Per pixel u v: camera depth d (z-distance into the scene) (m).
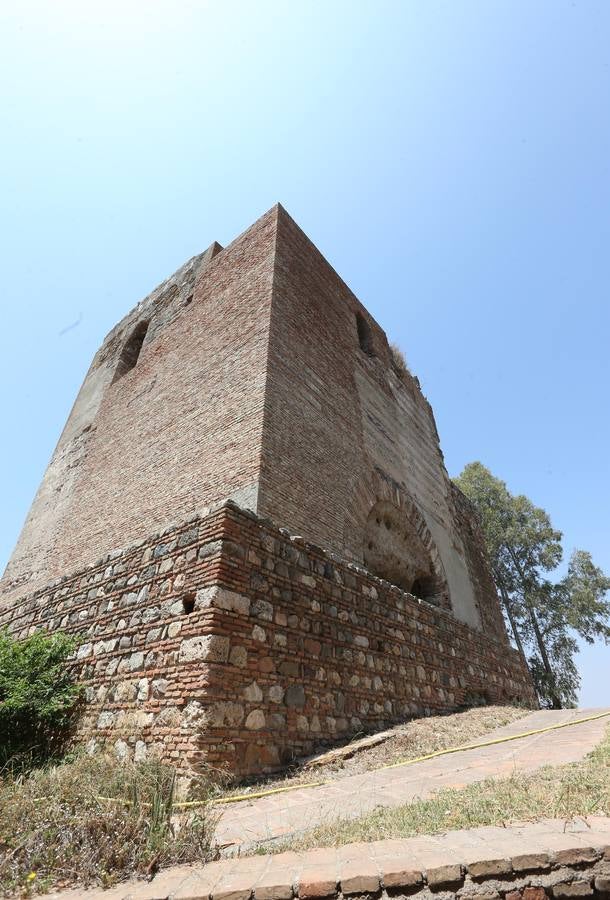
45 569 12.82
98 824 2.91
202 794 4.34
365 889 2.03
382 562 11.66
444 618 10.60
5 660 6.64
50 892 2.43
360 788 4.25
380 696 7.31
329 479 10.09
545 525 29.69
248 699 5.23
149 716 5.26
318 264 14.03
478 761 4.81
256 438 8.61
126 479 11.83
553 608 27.31
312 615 6.65
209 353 11.71
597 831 2.21
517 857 2.01
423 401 19.14
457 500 18.75
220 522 5.96
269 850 2.79
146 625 6.09
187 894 2.21
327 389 11.66
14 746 5.94
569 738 5.41
